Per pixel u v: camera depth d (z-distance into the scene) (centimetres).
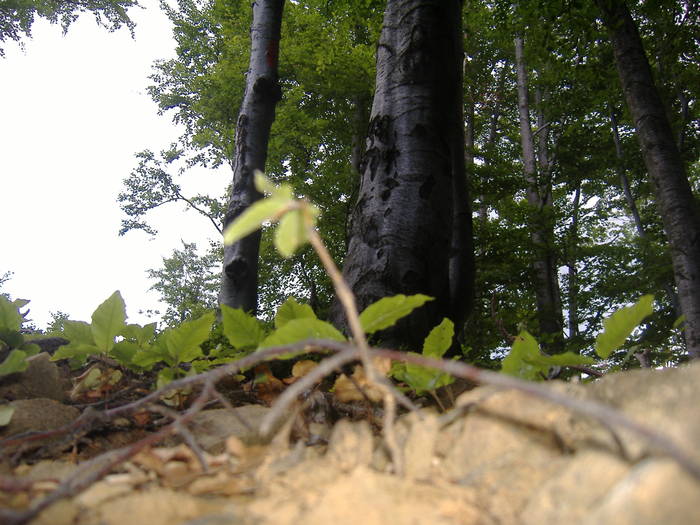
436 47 432
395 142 404
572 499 74
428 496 85
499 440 99
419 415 104
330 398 191
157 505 87
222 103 1720
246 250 489
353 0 1088
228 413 181
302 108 1734
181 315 2562
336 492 84
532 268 1628
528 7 1064
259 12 575
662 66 1405
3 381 196
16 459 131
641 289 1563
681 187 751
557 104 1875
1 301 231
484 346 1290
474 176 1551
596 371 182
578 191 2194
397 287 355
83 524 82
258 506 85
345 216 1522
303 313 179
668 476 63
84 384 212
